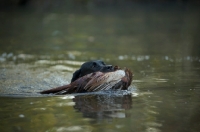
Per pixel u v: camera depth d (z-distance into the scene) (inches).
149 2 4837.6
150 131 589.9
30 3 4648.1
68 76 1192.8
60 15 3742.6
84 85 901.8
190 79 1034.1
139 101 788.0
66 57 1625.2
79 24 3065.9
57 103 793.6
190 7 4148.6
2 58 1589.6
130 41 2144.4
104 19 3368.6
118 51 1786.4
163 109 717.9
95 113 701.9
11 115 709.3
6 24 3041.3
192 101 776.3
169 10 3922.2
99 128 610.5
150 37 2272.4
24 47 1935.3
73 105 768.9
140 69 1264.8
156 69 1251.8
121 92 882.1
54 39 2274.9
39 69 1315.2
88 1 4832.7
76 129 608.7
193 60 1422.2
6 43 2086.6
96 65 1024.9
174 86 942.4
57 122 651.5
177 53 1642.5
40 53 1744.6
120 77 906.7
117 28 2775.6
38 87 1018.1
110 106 750.5
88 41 2190.0
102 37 2352.4
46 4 4645.7
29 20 3309.5
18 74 1210.0
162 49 1792.6
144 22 3078.2
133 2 4862.2
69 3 4746.6
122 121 645.3
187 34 2315.5
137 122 638.5
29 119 678.5
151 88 926.4
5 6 4466.0
